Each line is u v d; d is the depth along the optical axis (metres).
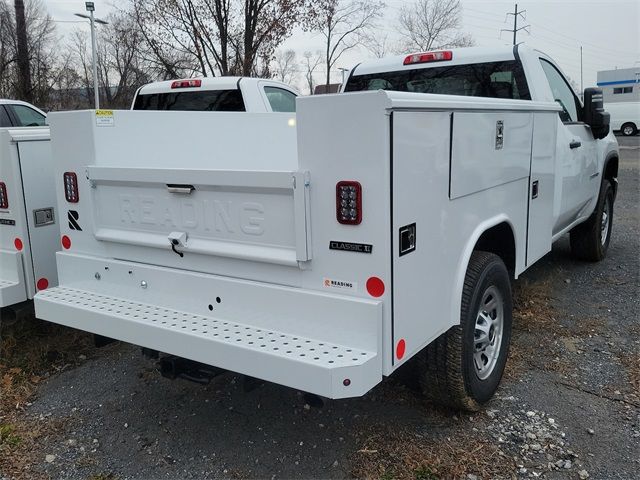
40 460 3.03
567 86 5.40
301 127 2.37
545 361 4.00
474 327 3.13
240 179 2.57
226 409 3.49
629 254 6.94
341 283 2.41
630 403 3.43
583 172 5.36
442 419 3.28
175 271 2.92
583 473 2.79
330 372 2.21
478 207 3.10
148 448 3.12
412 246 2.46
